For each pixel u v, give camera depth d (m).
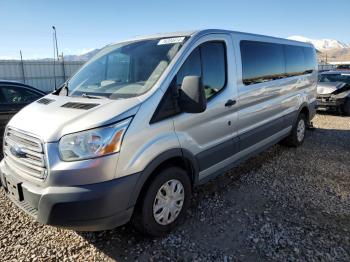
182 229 3.35
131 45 3.83
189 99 2.92
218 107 3.69
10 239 3.17
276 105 5.24
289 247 3.01
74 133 2.54
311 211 3.72
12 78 25.91
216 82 3.72
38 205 2.59
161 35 3.80
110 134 2.57
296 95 6.07
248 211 3.74
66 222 2.53
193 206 3.86
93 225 2.61
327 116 10.91
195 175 3.52
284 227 3.37
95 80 3.61
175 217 3.29
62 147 2.54
